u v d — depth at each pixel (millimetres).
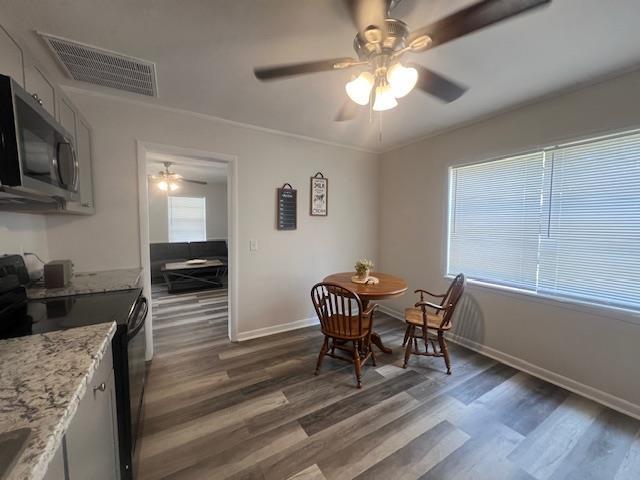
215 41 1564
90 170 2154
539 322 2309
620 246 1908
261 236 3070
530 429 1721
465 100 2293
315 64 1388
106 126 2266
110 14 1350
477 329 2768
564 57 1705
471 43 1572
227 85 2068
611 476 1423
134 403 1438
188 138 2596
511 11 1030
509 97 2230
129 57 1710
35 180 1082
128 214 2379
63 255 2188
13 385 737
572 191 2127
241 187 2916
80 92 2160
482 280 2770
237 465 1447
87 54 1679
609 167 1941
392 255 3803
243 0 1266
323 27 1451
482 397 2023
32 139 1064
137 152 2381
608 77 1900
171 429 1681
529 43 1573
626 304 1885
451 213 3066
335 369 2389
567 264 2170
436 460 1494
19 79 1230
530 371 2359
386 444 1592
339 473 1408
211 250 6395
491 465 1472
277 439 1617
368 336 2445
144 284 2432
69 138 1559
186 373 2307
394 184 3740
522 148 2391
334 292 2209
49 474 644
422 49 1263
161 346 2811
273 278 3176
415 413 1848
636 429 1725
